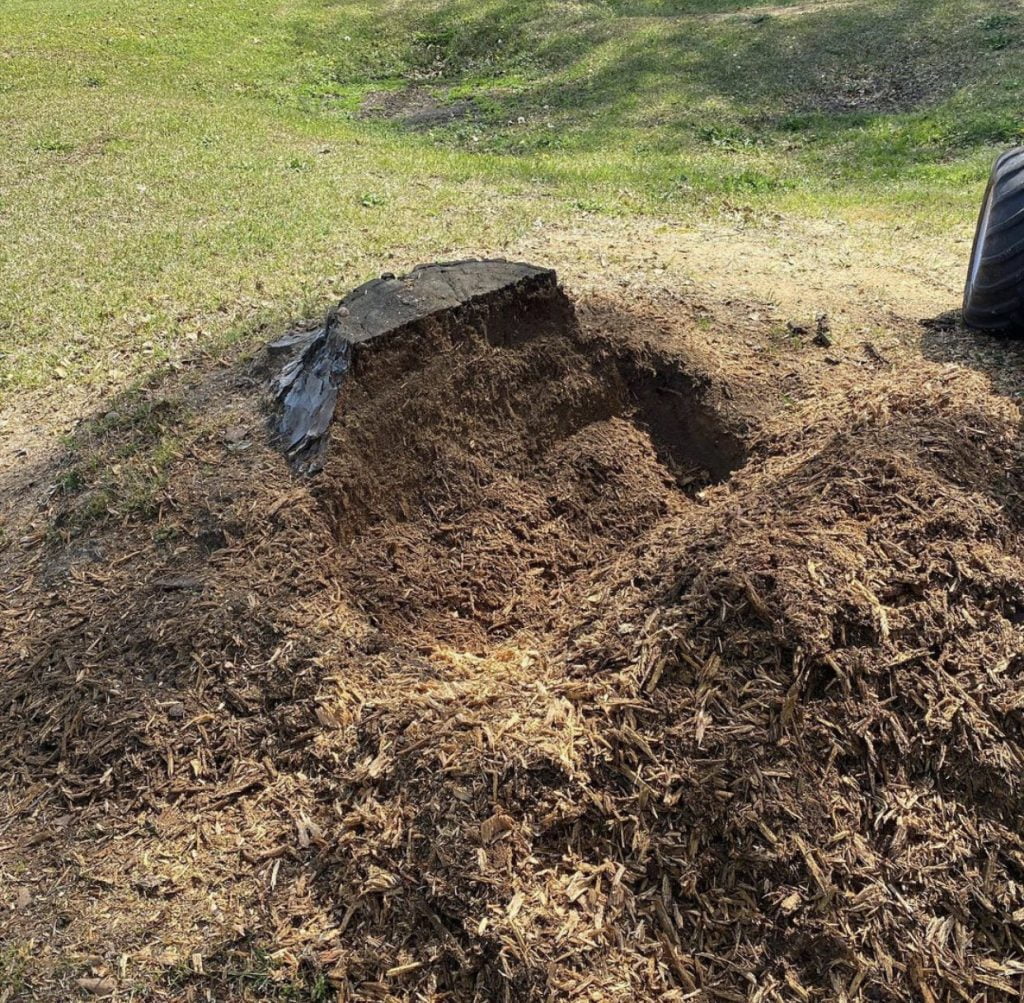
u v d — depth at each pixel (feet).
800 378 14.97
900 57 38.29
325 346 13.55
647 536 12.74
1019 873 8.01
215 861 9.04
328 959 8.12
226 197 27.55
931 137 31.37
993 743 8.46
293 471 12.76
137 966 8.20
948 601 9.31
